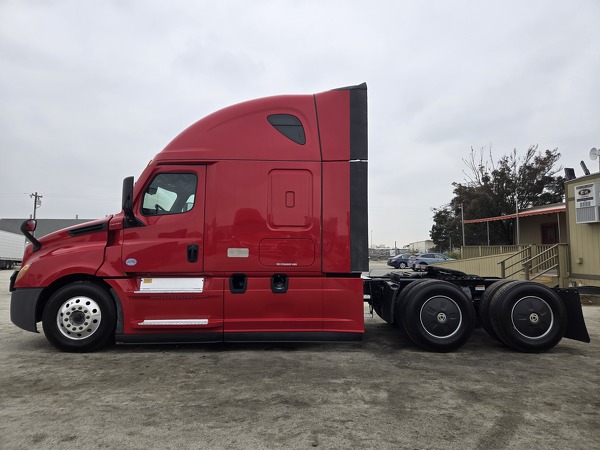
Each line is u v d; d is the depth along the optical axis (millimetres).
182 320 5910
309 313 6023
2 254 36031
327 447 3217
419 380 4867
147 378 4852
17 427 3520
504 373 5188
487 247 19688
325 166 6137
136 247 5980
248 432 3459
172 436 3375
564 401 4230
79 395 4285
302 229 6051
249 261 5992
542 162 33812
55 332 5910
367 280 7453
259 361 5633
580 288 12117
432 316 6223
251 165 6113
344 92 6281
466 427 3590
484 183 34406
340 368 5336
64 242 6086
